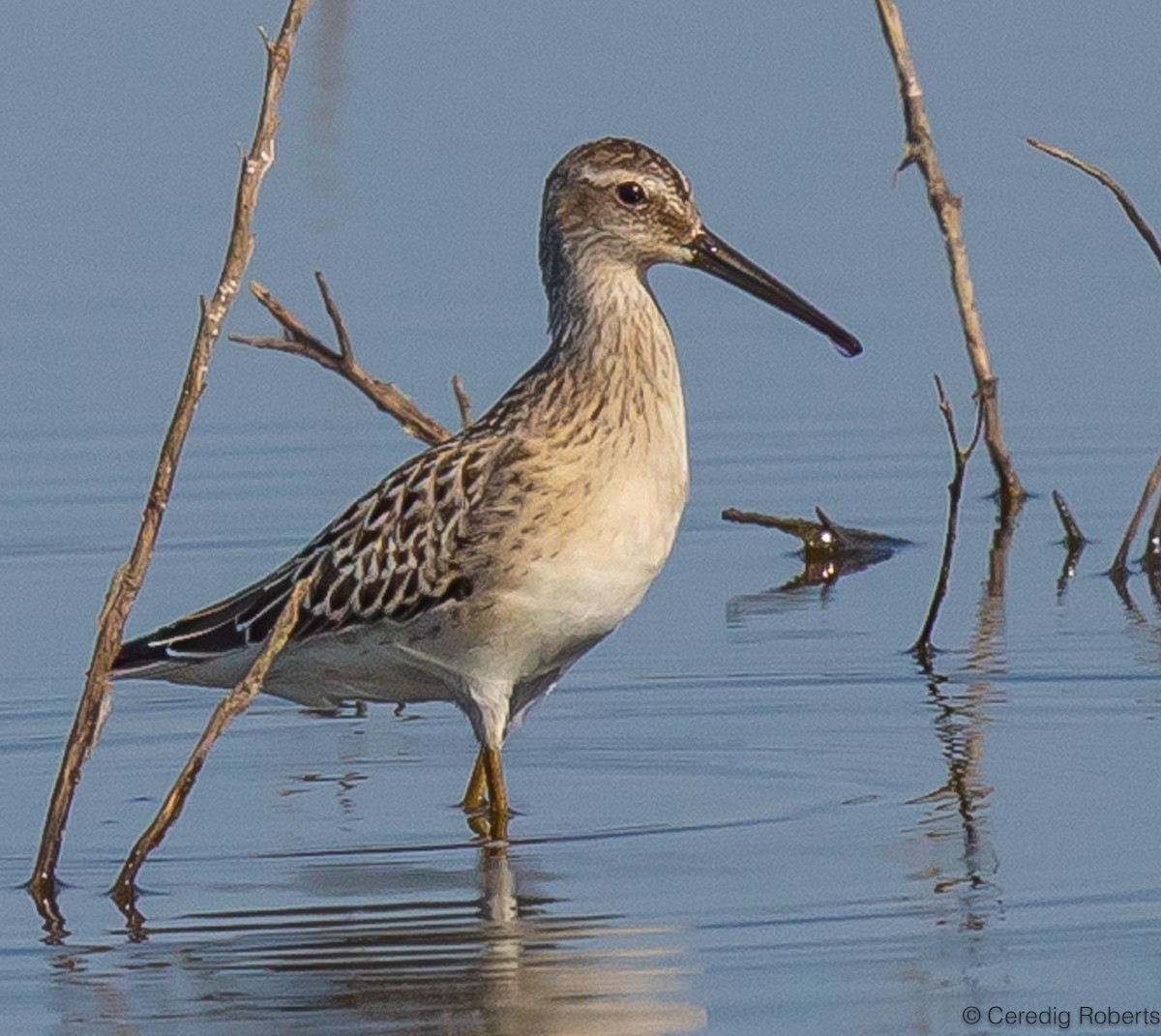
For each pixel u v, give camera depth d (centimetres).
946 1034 995
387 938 1123
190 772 1196
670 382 1261
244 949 1113
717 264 1297
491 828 1266
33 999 1060
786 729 1426
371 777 1377
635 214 1270
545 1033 1016
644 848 1240
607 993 1051
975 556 1759
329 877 1209
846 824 1266
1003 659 1535
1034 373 2038
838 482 1894
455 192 2308
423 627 1248
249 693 1194
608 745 1412
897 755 1375
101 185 2344
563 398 1245
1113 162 2292
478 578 1233
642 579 1258
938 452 1945
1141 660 1522
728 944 1100
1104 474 1895
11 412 1972
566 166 1282
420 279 2156
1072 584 1691
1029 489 1877
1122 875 1170
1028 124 2388
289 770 1391
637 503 1241
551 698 1492
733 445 1958
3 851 1262
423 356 2008
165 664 1285
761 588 1703
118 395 2000
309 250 2211
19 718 1474
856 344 1318
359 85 2527
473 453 1241
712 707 1466
